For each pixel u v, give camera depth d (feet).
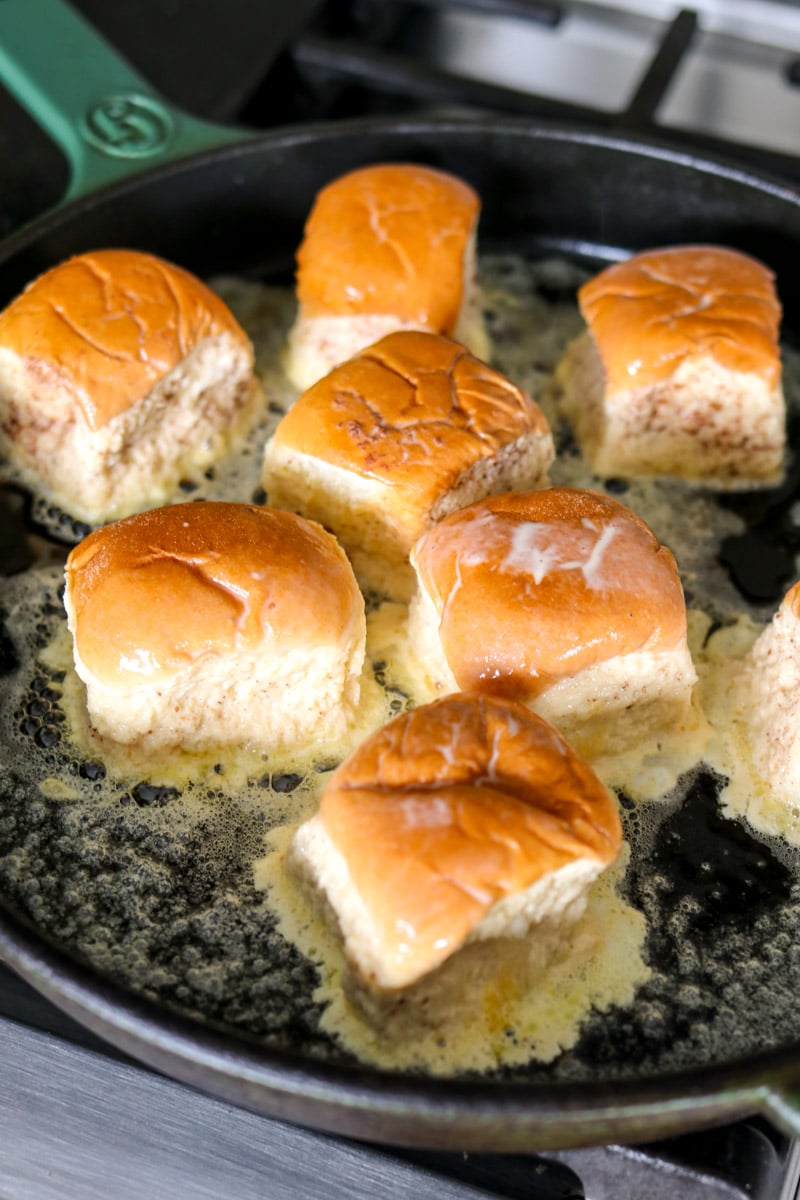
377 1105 1.36
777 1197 1.48
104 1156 1.52
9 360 1.73
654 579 1.58
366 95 2.25
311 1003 1.49
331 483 1.69
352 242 1.82
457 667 1.58
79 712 1.65
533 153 1.98
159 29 2.23
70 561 1.61
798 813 1.61
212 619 1.55
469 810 1.45
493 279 2.02
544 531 1.60
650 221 2.01
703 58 2.35
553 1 2.33
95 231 1.90
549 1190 1.49
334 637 1.58
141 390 1.72
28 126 2.15
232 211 1.97
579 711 1.60
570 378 1.90
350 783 1.48
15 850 1.57
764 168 2.00
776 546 1.79
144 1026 1.39
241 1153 1.51
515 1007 1.50
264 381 1.90
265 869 1.56
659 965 1.53
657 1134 1.40
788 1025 1.50
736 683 1.68
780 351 1.93
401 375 1.71
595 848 1.46
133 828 1.58
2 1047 1.53
